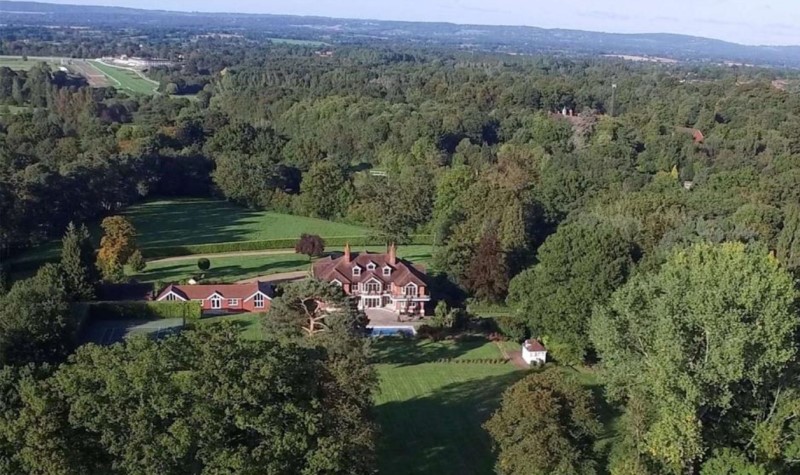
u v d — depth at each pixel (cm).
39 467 3938
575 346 7938
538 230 12106
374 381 5544
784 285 5269
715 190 13688
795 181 13288
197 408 4081
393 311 9688
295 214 15112
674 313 5306
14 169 12719
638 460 4875
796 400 5097
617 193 12800
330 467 4172
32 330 6569
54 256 11469
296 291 7125
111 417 4088
